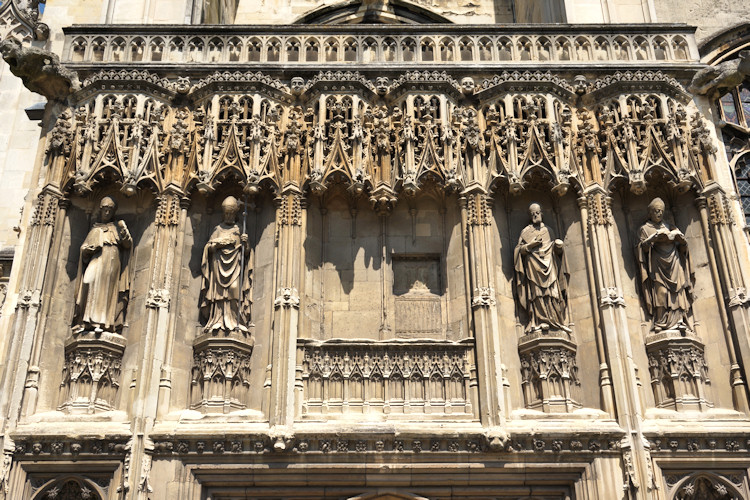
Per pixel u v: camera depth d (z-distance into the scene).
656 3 22.61
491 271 15.71
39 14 24.31
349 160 16.50
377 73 17.62
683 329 15.56
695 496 14.67
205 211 16.67
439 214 16.94
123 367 15.27
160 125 16.77
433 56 18.06
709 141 16.91
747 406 14.92
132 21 19.83
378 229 16.78
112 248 15.85
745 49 21.89
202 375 15.11
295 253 15.77
